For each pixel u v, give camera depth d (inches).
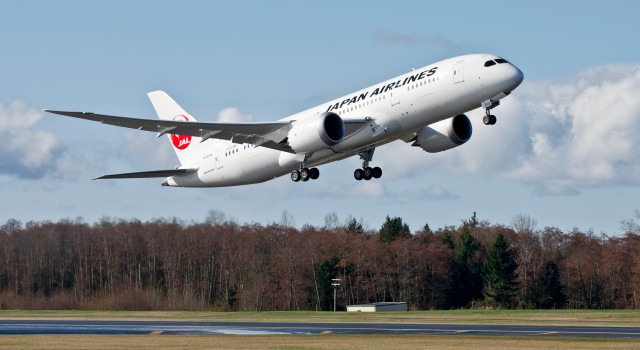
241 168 2613.2
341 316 2797.7
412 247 5068.9
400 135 2324.1
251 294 4921.3
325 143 2257.6
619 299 4921.3
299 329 2059.5
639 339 1648.6
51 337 1861.5
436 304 5078.7
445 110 2214.6
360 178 2591.0
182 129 2402.8
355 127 2282.2
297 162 2456.9
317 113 2421.3
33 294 4761.3
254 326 2199.8
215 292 5108.3
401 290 5054.1
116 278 5022.1
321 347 1536.7
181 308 4566.9
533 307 4758.9
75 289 4849.9
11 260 5000.0
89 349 1561.3
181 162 2827.3
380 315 2881.4
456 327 2037.4
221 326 2210.9
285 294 4945.9
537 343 1574.8
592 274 5034.5
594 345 1530.5
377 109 2283.5
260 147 2541.8
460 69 2170.3
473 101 2180.1
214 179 2716.5
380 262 5027.1
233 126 2363.4
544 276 4972.9
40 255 5054.1
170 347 1574.8
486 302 4894.2
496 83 2128.4
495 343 1581.0
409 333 1865.2
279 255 5083.7
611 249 5009.8
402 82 2260.1
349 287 4950.8
